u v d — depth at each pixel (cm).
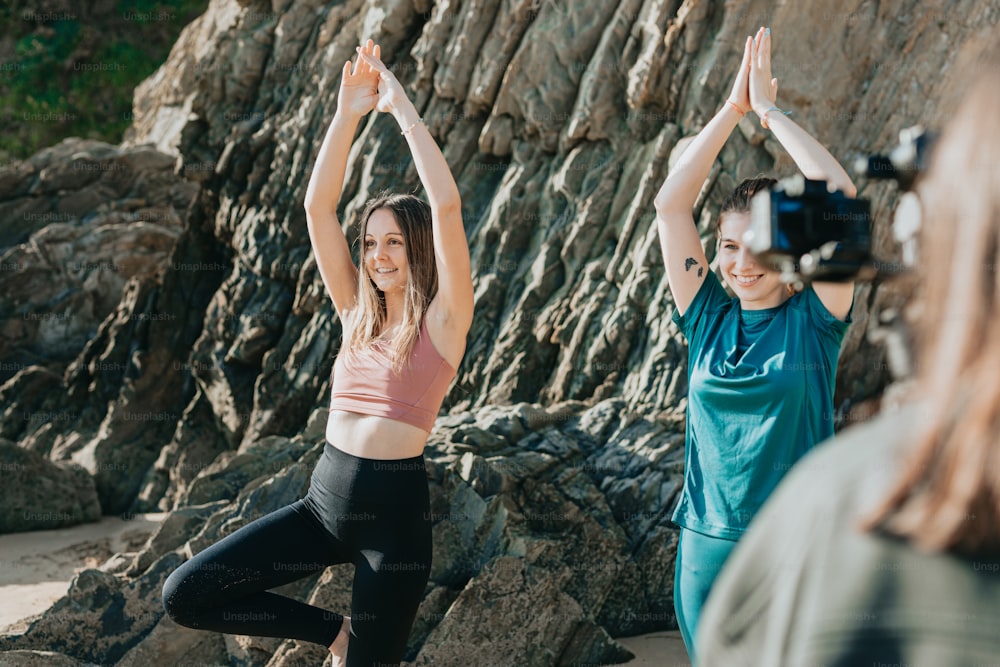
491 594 420
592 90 679
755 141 607
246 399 839
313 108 873
